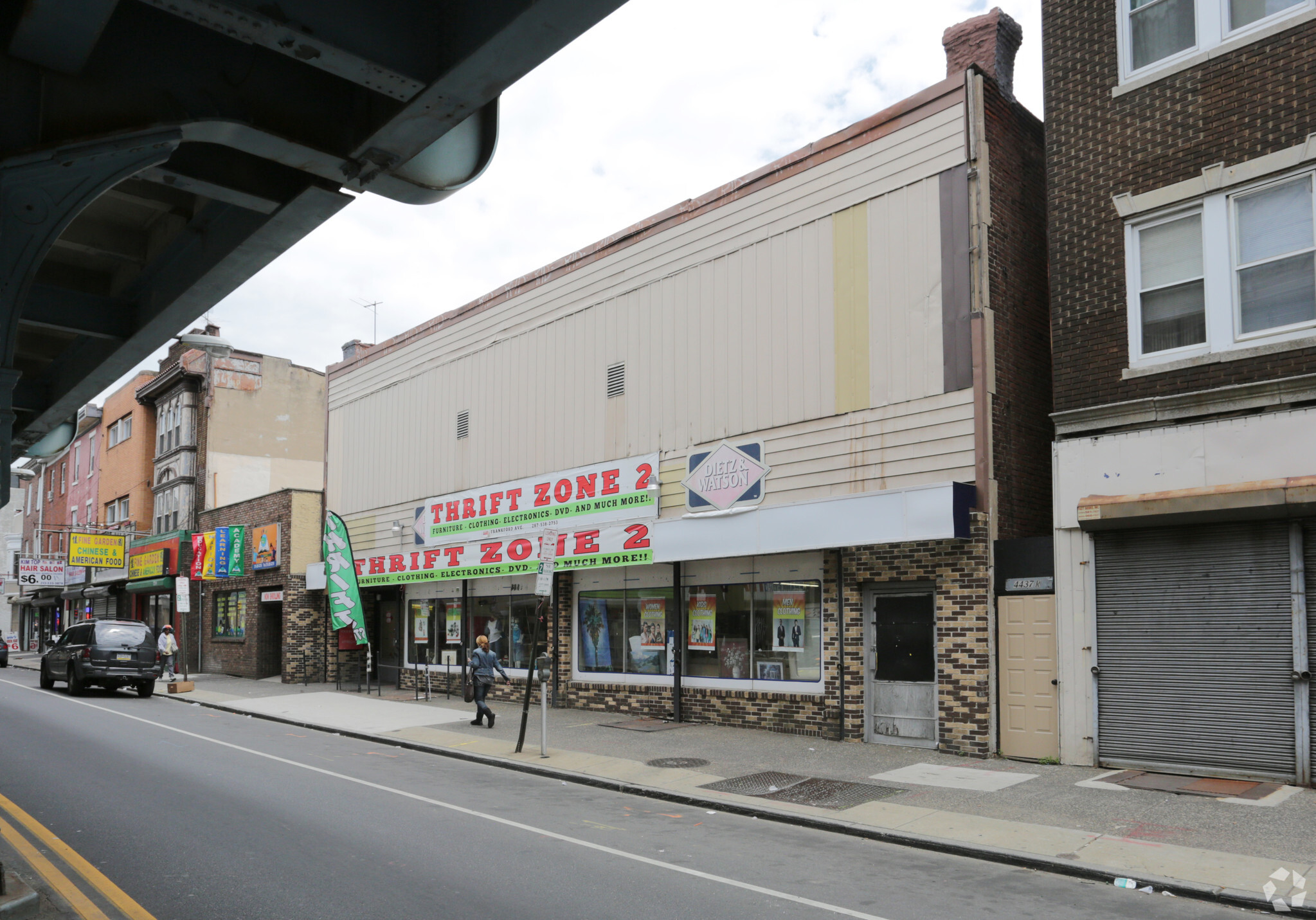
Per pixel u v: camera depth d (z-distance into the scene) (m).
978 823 9.14
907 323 14.01
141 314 8.18
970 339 13.29
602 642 18.67
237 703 21.48
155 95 4.81
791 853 8.37
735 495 15.90
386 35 4.47
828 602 14.62
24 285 4.87
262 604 29.92
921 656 13.52
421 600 24.30
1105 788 10.48
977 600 12.82
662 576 17.58
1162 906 6.86
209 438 36.56
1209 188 11.41
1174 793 10.12
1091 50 12.73
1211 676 10.88
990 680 12.63
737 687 15.95
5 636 60.22
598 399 18.86
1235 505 10.53
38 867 7.46
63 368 10.34
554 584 19.59
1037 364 14.27
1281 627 10.43
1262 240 11.05
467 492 22.11
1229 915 6.66
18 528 62.75
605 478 18.44
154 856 7.93
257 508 30.22
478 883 7.22
